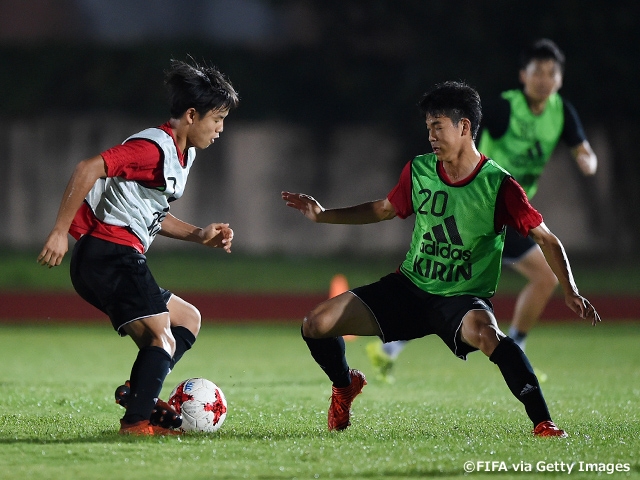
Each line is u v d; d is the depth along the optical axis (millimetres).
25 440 17844
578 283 78438
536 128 32281
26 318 62719
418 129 97312
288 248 94938
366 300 20078
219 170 94938
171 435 18906
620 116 96500
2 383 30359
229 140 95312
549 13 94188
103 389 28406
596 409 24484
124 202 19062
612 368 37312
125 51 103438
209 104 19328
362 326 20156
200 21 114688
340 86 101875
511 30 95688
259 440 18203
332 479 14445
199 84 19297
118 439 17875
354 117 102188
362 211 21109
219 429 20078
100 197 19094
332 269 85125
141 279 18938
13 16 111750
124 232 19156
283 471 14984
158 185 19141
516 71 95438
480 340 19047
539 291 31281
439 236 19781
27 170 93188
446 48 96812
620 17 93312
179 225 21656
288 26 109375
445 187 19672
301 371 35844
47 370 35719
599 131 95562
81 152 94375
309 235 95062
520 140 32312
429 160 20156
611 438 18625
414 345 50406
